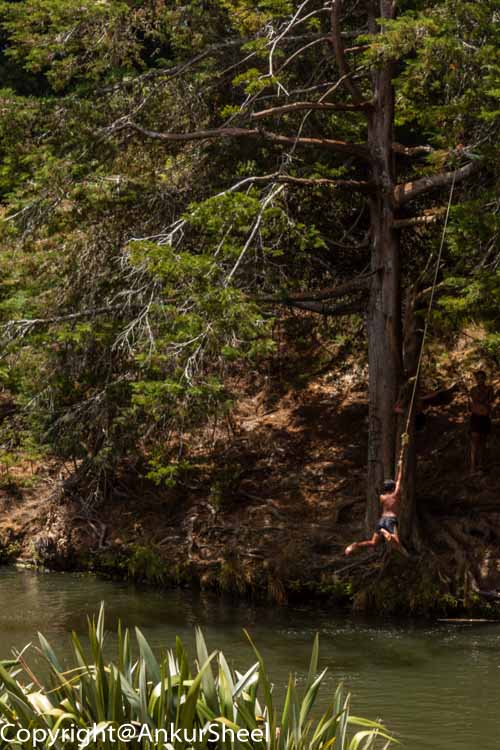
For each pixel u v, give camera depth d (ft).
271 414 93.71
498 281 55.11
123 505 84.89
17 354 69.15
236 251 60.49
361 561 68.28
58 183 67.36
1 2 67.92
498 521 68.64
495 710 42.04
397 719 40.75
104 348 70.03
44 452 77.77
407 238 79.82
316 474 83.61
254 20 68.13
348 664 50.62
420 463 81.71
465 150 59.11
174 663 23.93
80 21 67.36
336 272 78.95
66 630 58.80
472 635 57.72
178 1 72.23
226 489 82.38
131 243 59.93
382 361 70.03
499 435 83.10
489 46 54.85
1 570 81.20
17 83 112.16
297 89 74.43
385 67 61.16
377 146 69.05
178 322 58.39
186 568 73.67
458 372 91.56
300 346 95.25
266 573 69.46
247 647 54.65
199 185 73.26
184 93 72.54
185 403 61.00
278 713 40.75
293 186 71.82
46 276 73.15
